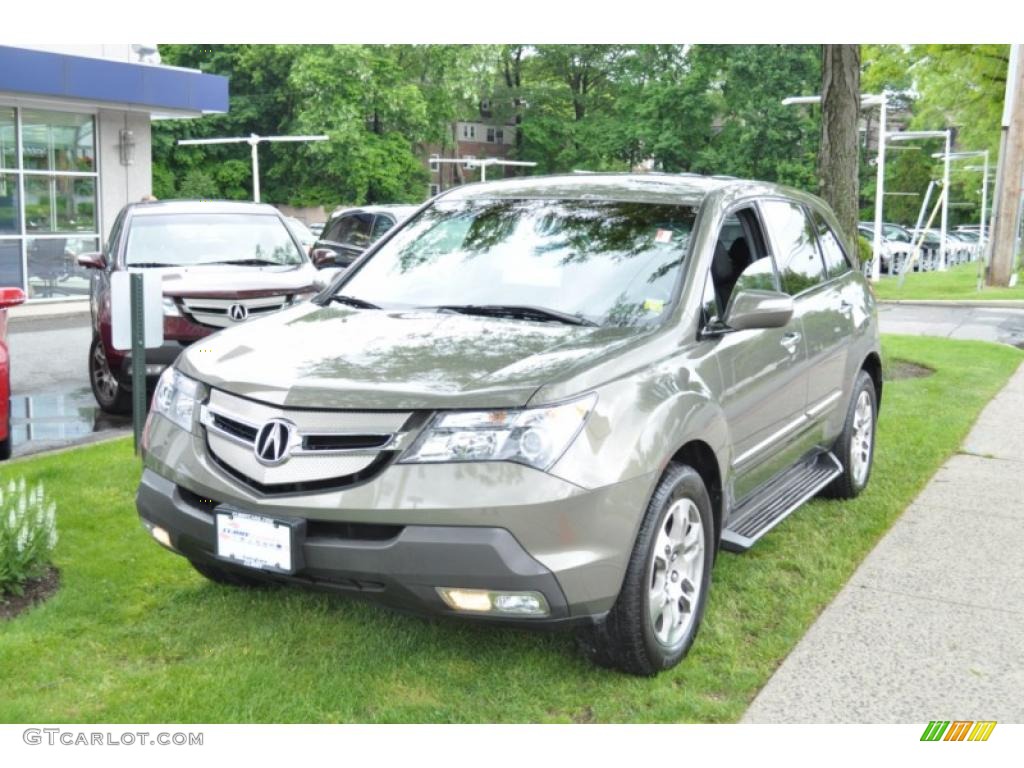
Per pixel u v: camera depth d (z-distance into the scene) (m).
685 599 3.93
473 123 74.31
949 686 3.82
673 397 3.76
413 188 56.38
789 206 5.61
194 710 3.51
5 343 6.69
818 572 4.93
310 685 3.69
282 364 3.78
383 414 3.44
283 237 10.12
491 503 3.27
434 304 4.47
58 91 16.38
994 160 44.72
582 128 65.94
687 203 4.70
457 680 3.76
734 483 4.48
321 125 51.47
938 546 5.38
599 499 3.37
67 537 5.14
